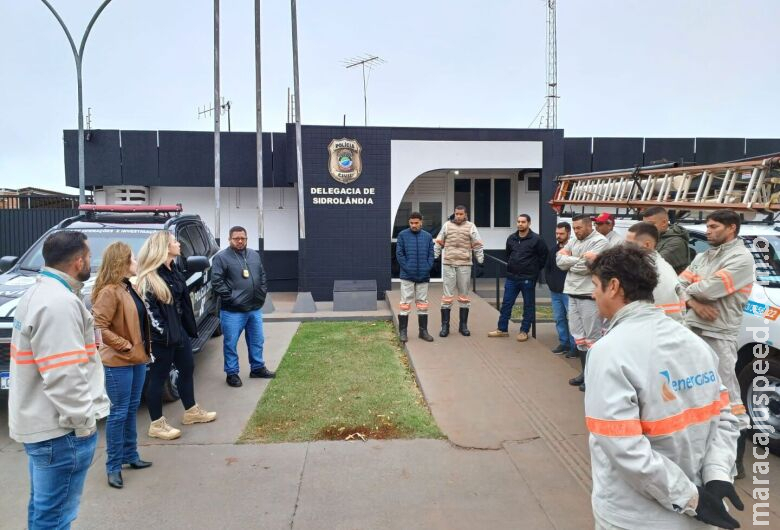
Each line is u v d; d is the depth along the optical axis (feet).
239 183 44.06
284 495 12.28
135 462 13.61
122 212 24.62
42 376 8.61
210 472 13.44
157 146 43.39
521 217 25.07
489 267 48.60
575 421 16.12
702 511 5.87
